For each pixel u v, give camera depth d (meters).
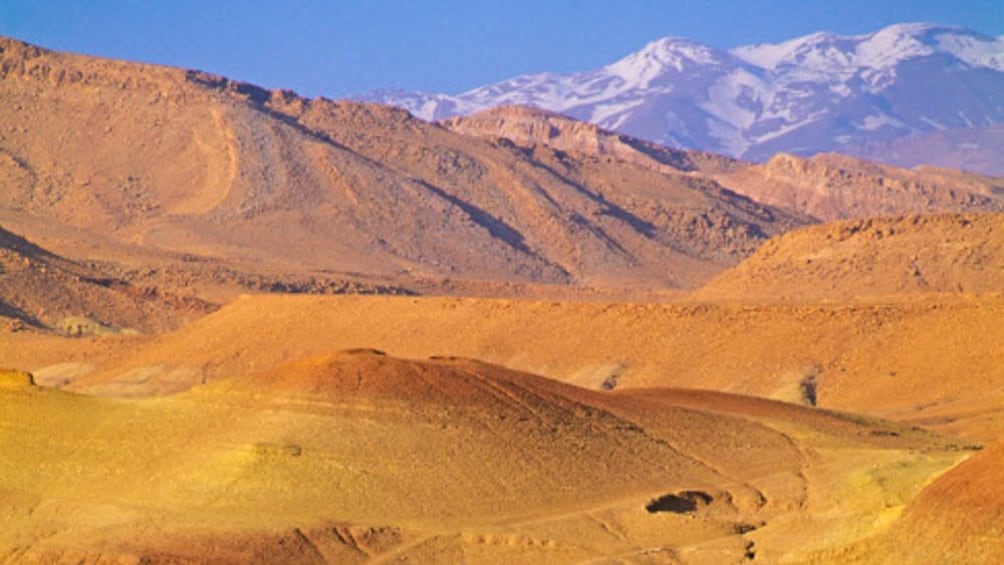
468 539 91.81
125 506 94.44
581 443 105.44
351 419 100.81
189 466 97.88
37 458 99.75
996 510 74.81
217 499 94.88
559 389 114.06
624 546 92.44
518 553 91.06
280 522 91.56
